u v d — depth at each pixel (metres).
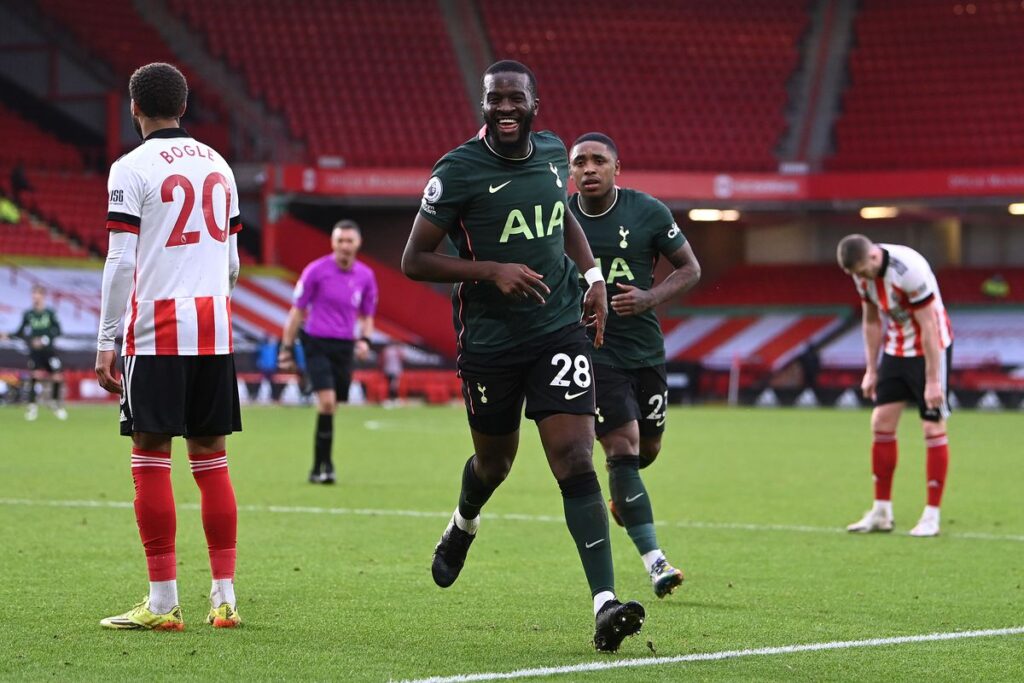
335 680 15.61
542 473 47.53
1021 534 31.45
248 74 123.62
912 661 17.17
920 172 118.12
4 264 107.00
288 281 113.94
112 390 18.64
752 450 59.91
